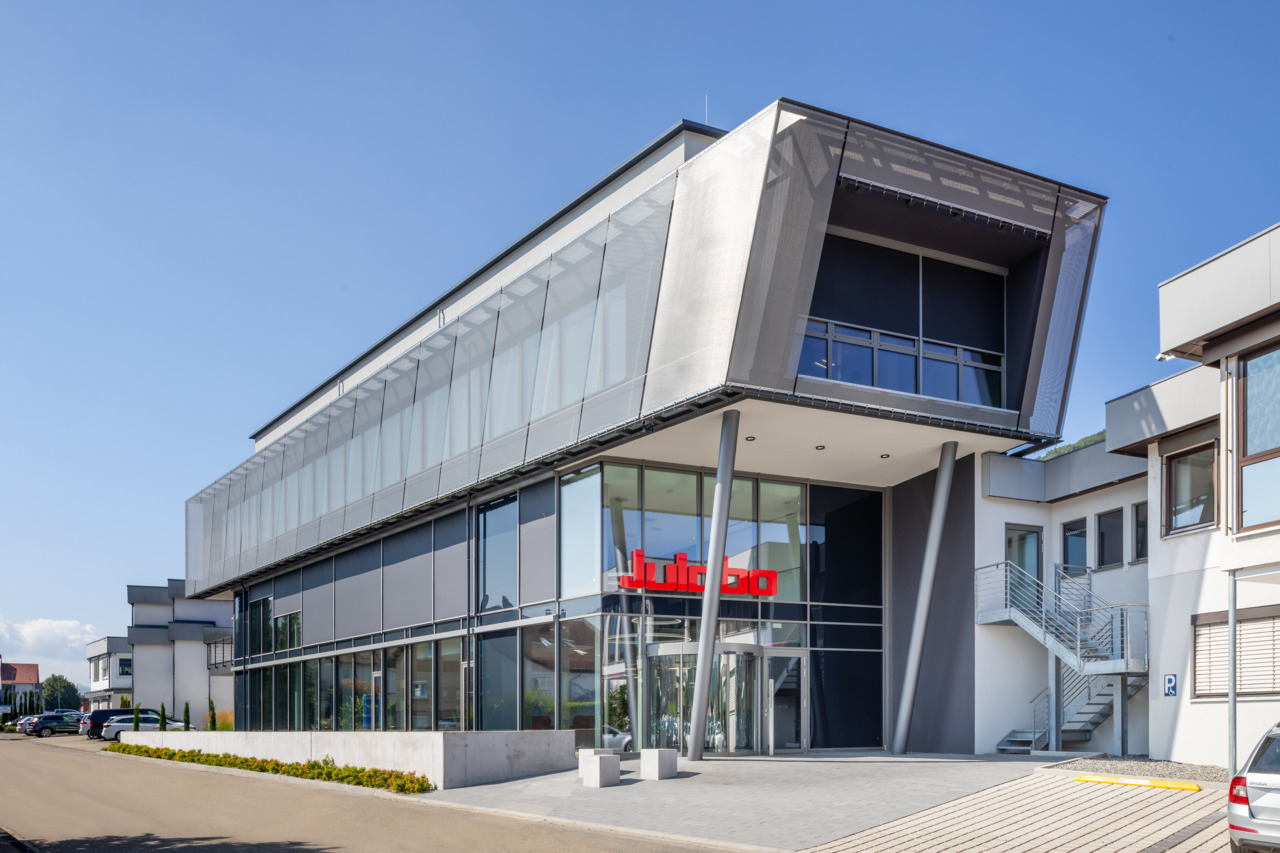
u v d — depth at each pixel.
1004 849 12.00
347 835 13.94
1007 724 24.08
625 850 12.34
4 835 14.66
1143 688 21.39
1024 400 23.14
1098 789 15.19
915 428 22.47
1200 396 19.14
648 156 23.56
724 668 23.91
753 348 19.83
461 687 27.66
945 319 23.02
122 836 14.43
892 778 17.75
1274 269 15.51
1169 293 17.28
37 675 155.62
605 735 22.42
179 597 68.12
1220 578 18.83
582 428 22.89
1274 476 15.40
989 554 24.52
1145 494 22.59
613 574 23.08
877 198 21.00
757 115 19.69
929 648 25.48
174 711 65.19
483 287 30.14
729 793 16.80
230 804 18.17
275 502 40.47
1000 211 21.91
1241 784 9.84
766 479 25.56
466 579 27.78
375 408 33.16
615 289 22.73
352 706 34.03
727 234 20.12
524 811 15.92
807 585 25.48
